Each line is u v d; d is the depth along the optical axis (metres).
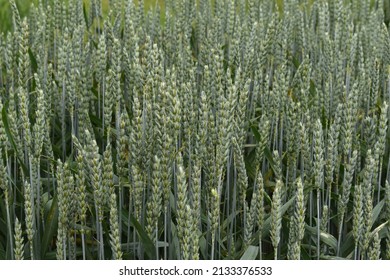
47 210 1.50
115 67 1.53
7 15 2.41
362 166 1.71
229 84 1.45
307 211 1.58
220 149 1.30
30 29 2.08
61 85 1.72
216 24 2.04
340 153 1.53
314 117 1.62
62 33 2.06
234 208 1.45
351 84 1.83
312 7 2.48
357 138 1.56
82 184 1.30
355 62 2.06
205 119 1.34
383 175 1.71
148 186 1.39
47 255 1.45
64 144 1.67
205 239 1.46
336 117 1.37
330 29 2.40
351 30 1.91
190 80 1.53
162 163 1.30
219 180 1.31
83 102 1.61
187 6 2.29
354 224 1.32
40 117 1.38
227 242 1.48
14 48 1.78
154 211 1.31
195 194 1.23
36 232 1.44
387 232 1.42
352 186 1.58
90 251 1.51
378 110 1.84
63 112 1.66
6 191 1.37
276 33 1.99
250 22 2.10
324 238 1.44
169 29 2.08
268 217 1.50
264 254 1.56
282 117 1.61
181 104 1.40
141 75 1.49
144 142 1.33
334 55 1.87
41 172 1.66
